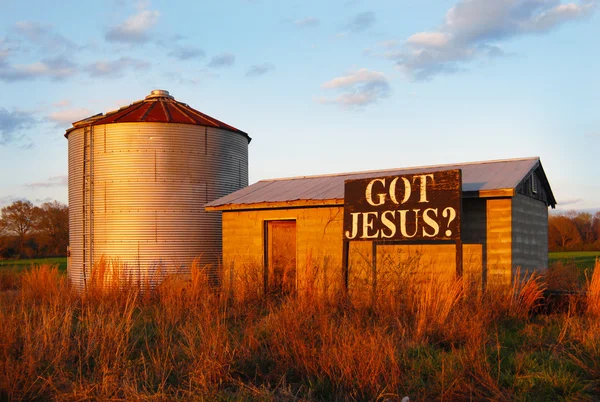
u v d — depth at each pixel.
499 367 6.76
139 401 6.14
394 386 6.53
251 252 15.82
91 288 14.05
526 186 13.41
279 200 14.74
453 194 11.57
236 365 7.54
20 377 6.87
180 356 8.02
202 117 19.73
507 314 10.57
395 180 12.38
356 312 10.26
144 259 17.73
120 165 17.89
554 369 7.03
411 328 9.22
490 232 12.10
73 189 19.02
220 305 11.71
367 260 12.87
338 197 13.73
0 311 9.19
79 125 18.50
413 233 12.02
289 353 7.72
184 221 18.25
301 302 10.49
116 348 7.96
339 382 6.69
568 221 59.84
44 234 50.16
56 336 8.15
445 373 6.73
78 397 6.45
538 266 14.27
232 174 19.72
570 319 9.48
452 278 11.44
